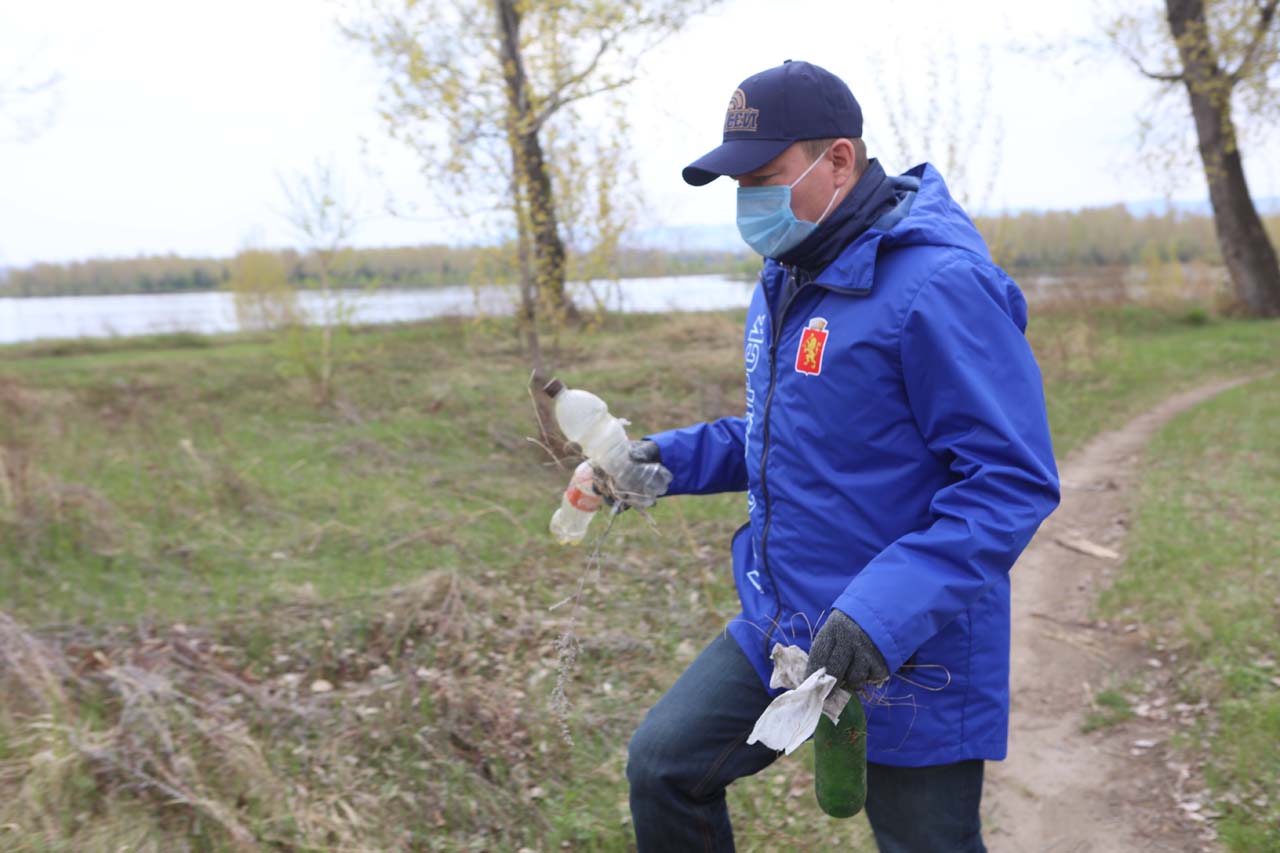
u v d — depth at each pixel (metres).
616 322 17.33
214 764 3.47
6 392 9.11
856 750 1.98
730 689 2.29
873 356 2.04
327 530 6.53
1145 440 10.16
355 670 4.51
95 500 6.27
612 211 11.03
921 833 2.14
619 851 3.38
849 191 2.16
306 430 9.86
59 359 15.79
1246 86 16.72
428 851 3.36
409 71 9.30
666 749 2.28
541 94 9.95
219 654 4.53
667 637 5.02
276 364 13.09
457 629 4.79
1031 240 30.12
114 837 3.06
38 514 5.95
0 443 7.10
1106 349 16.09
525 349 14.30
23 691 3.69
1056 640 5.12
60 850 2.98
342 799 3.48
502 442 9.23
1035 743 4.14
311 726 3.89
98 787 3.28
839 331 2.08
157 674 4.00
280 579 5.53
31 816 3.07
